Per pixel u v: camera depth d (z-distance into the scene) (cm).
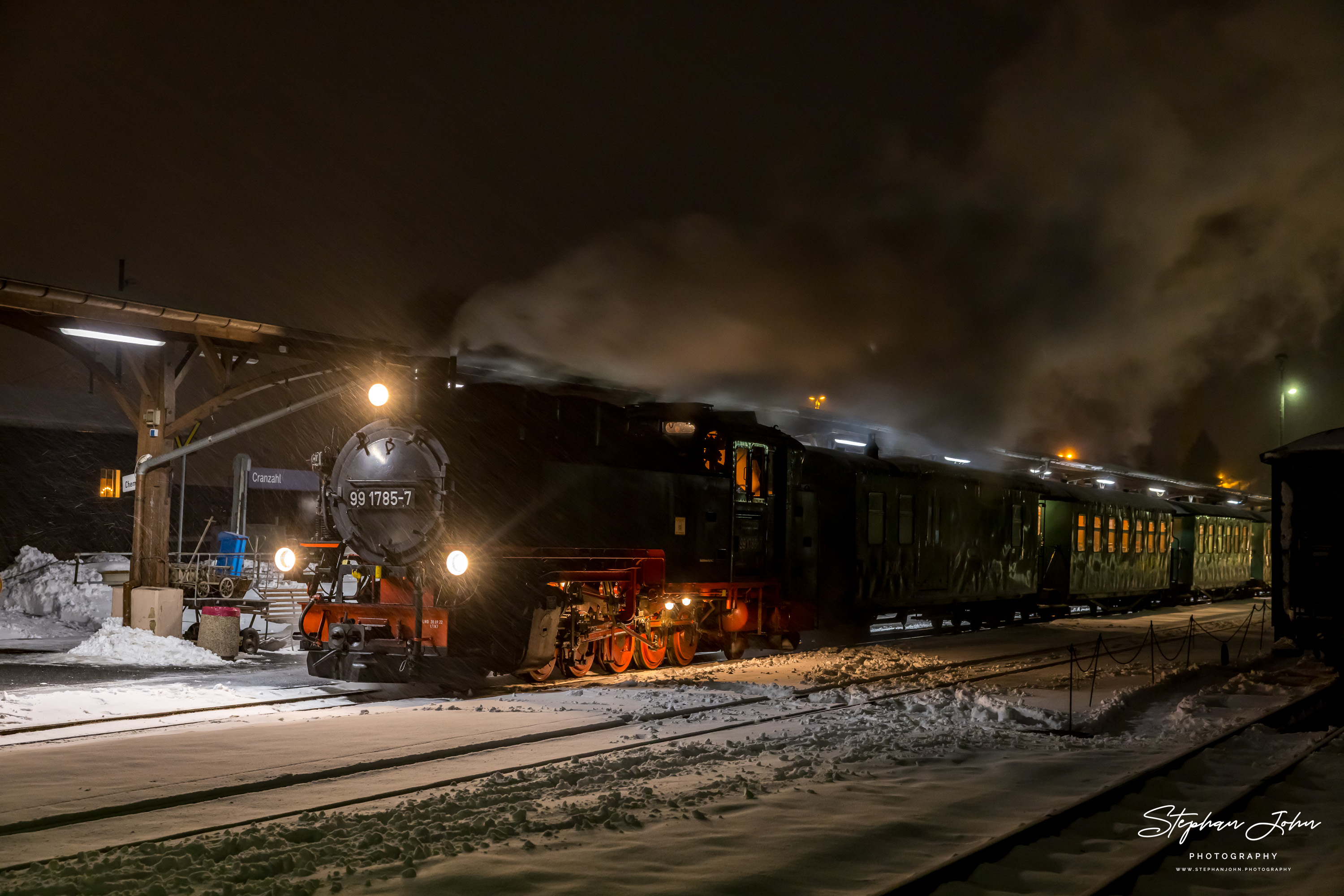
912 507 2097
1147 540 3136
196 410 1542
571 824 636
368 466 1266
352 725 973
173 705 1059
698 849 592
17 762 788
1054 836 647
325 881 523
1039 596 2694
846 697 1238
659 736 964
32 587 2028
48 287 1236
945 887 542
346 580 1278
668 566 1527
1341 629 1563
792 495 1823
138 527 1575
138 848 570
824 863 577
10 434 3014
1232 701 1330
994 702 1195
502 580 1226
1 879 513
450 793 718
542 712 1071
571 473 1363
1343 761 916
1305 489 1612
